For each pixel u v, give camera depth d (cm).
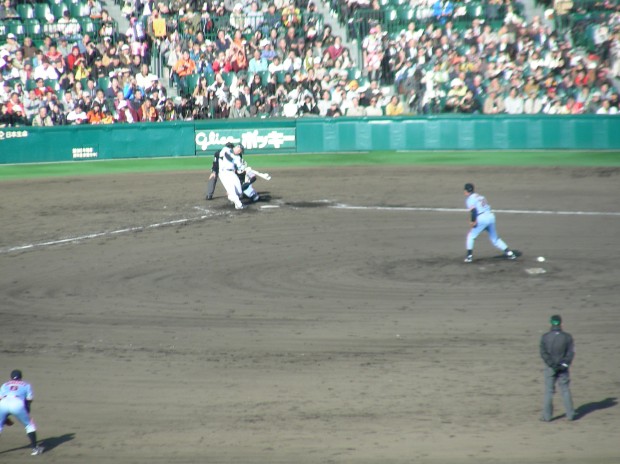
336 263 5591
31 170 9106
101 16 10631
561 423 3341
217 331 4478
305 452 3111
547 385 3375
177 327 4553
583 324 4441
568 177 8225
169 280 5325
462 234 6247
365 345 4244
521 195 7506
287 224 6631
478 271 5362
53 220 6950
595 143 9506
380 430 3294
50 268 5638
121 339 4406
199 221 6788
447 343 4238
